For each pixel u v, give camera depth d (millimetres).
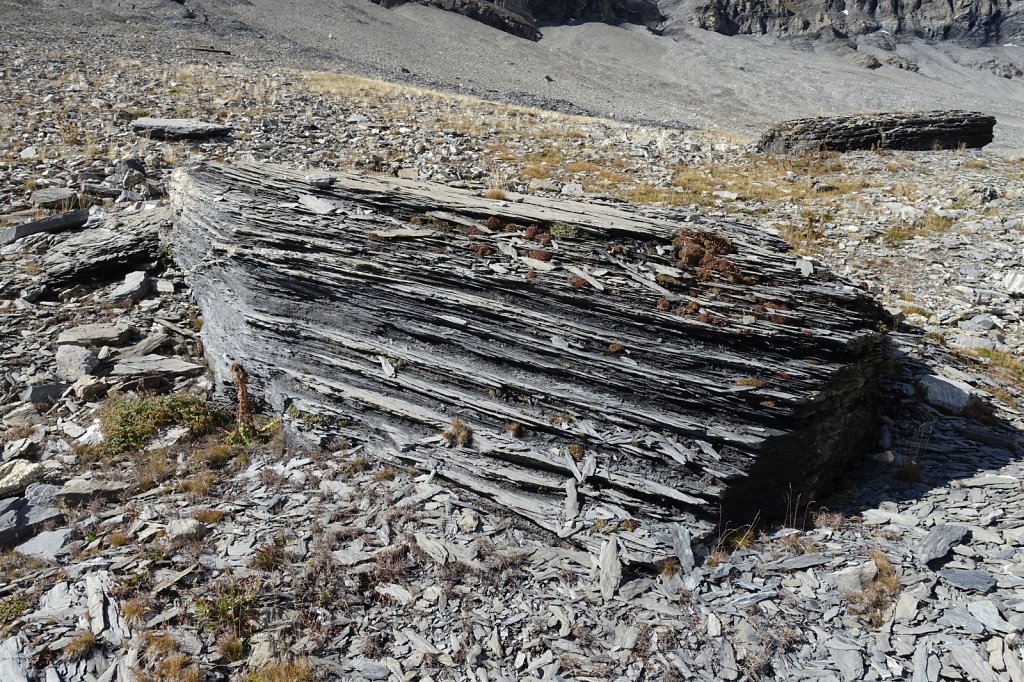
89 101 31125
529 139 31859
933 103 131250
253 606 7859
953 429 11805
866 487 10531
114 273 16203
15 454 10438
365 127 31125
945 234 20719
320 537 8867
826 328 10062
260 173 14312
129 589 7977
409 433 10297
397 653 7508
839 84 140500
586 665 7426
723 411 9328
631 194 24516
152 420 11094
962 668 7320
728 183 26391
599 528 8852
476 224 11891
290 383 11297
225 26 76625
